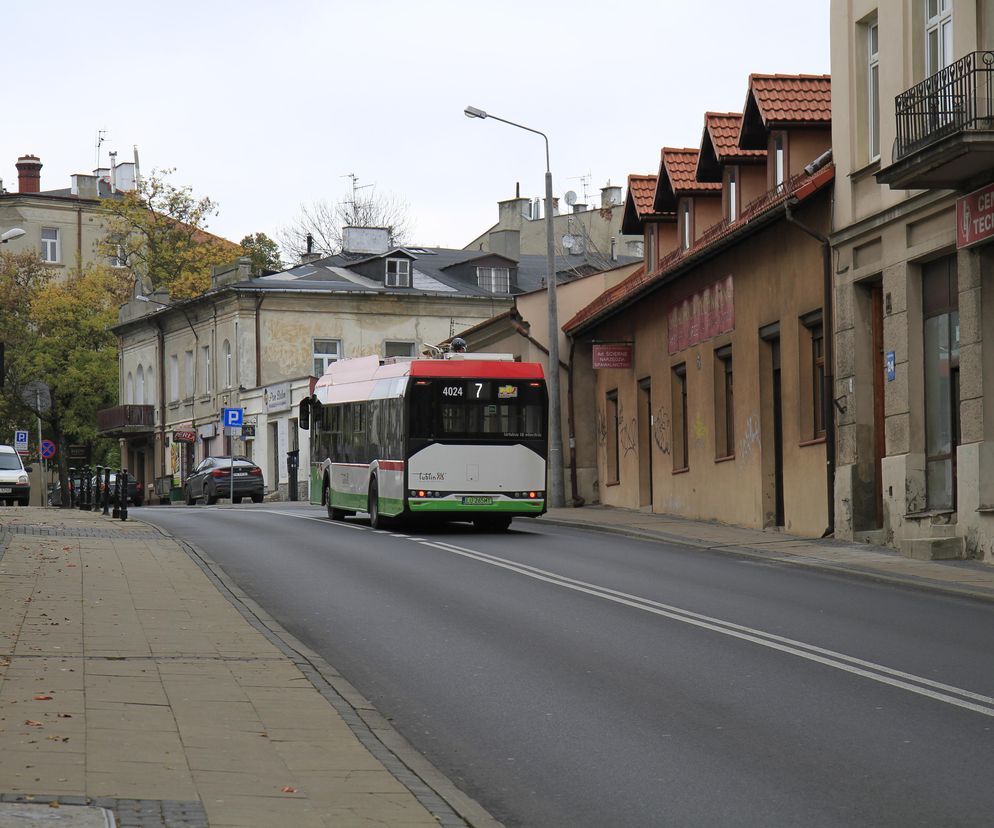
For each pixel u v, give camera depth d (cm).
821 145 2700
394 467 2802
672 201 3422
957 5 2038
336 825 703
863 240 2345
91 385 7894
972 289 2016
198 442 6794
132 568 1930
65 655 1188
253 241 8200
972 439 2025
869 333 2386
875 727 953
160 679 1095
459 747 918
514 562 2091
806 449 2562
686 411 3300
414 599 1658
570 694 1087
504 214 8481
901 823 724
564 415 4019
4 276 8125
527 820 748
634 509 3631
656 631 1401
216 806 727
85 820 669
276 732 924
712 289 3034
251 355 6269
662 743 920
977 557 2008
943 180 2009
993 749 885
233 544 2442
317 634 1398
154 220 8025
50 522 3012
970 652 1257
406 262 6562
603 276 4112
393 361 2931
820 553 2186
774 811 753
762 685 1110
